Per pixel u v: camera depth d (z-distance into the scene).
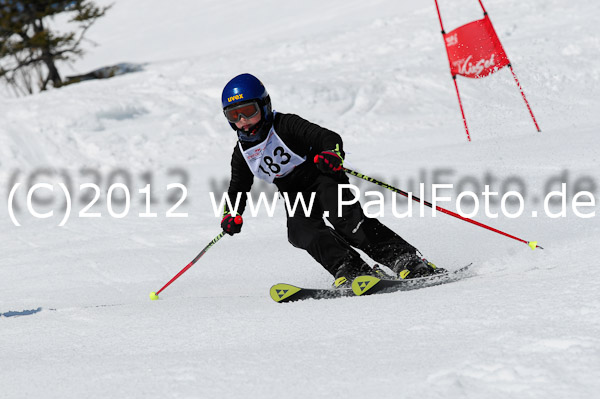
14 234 23.70
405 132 38.97
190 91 48.16
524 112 38.06
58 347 8.68
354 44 57.47
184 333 8.69
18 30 71.31
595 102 38.66
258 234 19.45
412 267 11.59
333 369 5.97
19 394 6.40
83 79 75.19
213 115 44.38
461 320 7.19
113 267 17.11
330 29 68.00
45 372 7.07
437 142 34.84
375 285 10.47
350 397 5.25
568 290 7.74
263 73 52.25
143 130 42.22
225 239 19.27
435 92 44.41
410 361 5.92
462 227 16.12
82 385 6.38
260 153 11.48
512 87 42.22
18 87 74.12
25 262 18.91
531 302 7.44
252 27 113.19
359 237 11.50
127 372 6.58
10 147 38.75
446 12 61.78
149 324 9.54
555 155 22.28
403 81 46.00
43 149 39.19
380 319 7.90
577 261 10.36
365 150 35.38
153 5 145.38
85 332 9.52
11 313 12.34
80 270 17.14
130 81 56.34
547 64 44.22
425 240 15.47
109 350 8.18
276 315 9.16
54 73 75.50
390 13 90.81
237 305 10.71
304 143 11.29
